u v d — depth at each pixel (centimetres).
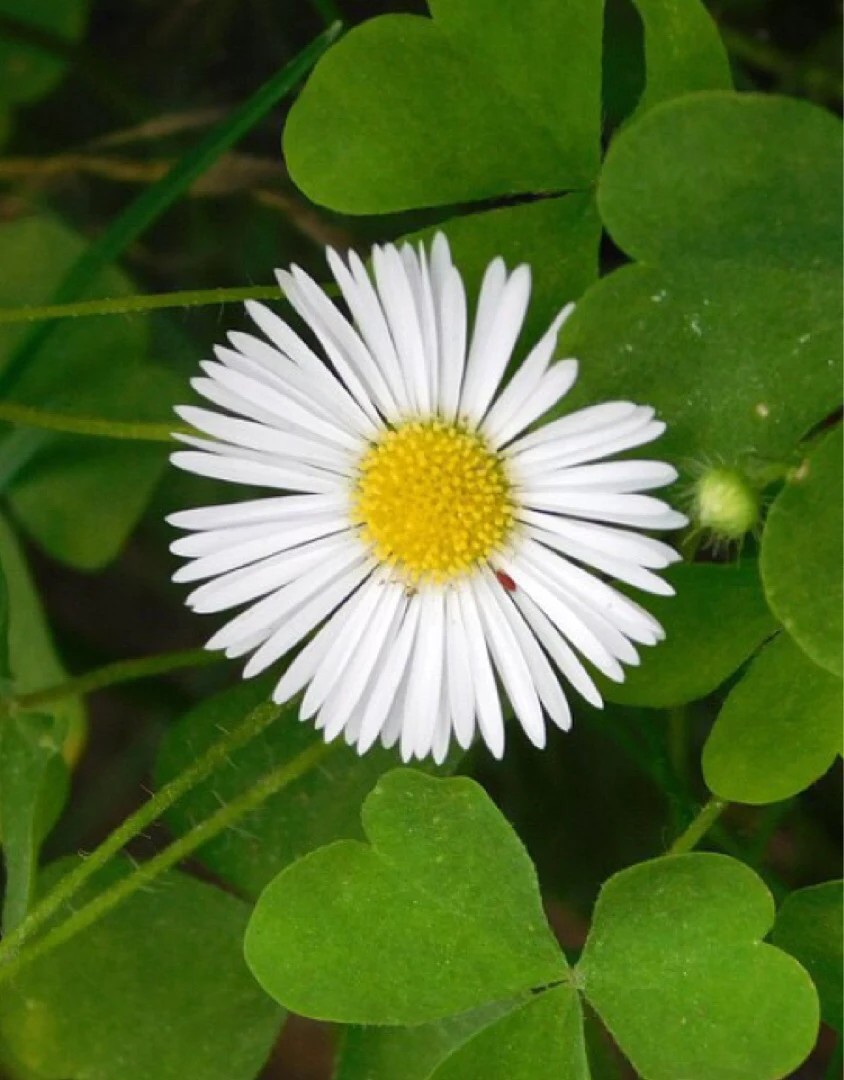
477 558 11
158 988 12
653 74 11
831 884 11
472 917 11
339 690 11
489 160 11
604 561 11
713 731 11
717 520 10
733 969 11
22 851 11
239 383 11
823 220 10
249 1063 12
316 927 11
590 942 11
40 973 12
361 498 11
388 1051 12
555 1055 11
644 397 11
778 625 11
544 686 11
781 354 11
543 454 11
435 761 12
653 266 10
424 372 11
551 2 11
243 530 11
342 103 11
